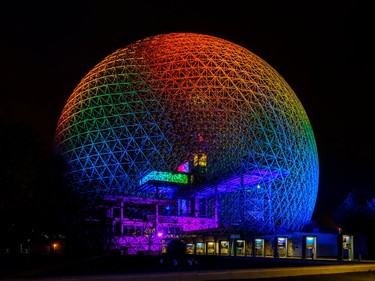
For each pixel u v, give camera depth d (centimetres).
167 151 6028
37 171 2836
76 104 6731
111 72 6631
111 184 6025
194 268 2455
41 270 2373
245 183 6384
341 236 3319
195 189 6353
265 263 2995
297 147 6550
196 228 6241
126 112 6125
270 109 6334
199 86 6106
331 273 2153
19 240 2828
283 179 6281
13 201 2641
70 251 4512
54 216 3059
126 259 3738
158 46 6550
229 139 6081
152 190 6344
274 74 6962
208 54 6397
